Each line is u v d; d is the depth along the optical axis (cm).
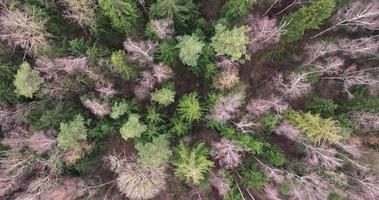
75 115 2627
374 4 2561
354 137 2669
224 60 2492
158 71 2491
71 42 2512
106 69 2572
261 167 2725
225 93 2600
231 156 2597
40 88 2578
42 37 2423
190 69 2717
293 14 2588
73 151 2564
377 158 2667
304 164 2694
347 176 2634
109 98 2645
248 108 2622
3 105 2669
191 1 2555
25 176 2677
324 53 2680
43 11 2497
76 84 2622
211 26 2622
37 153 2605
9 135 2608
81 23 2534
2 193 2528
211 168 2652
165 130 2733
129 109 2627
